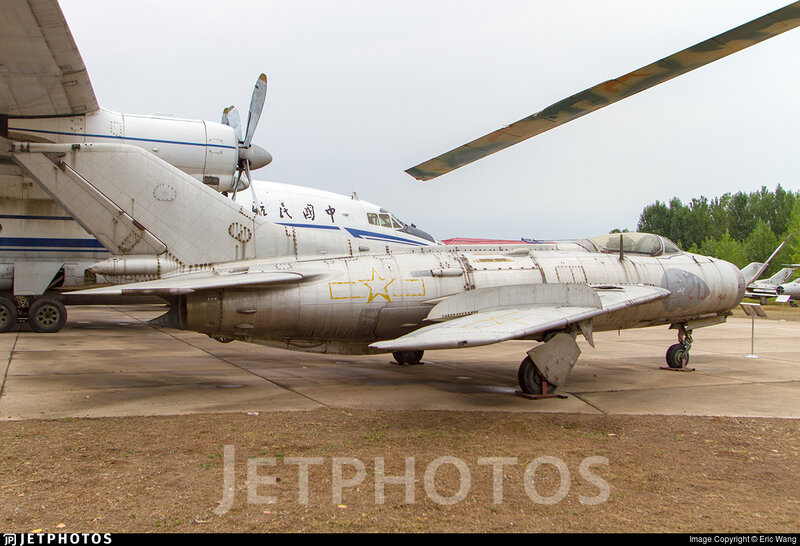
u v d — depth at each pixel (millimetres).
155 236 8461
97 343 13453
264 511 4008
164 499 4195
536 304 8383
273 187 17281
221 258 8680
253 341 8664
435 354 13273
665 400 8156
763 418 7105
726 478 4906
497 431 6270
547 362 8070
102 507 4031
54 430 5965
